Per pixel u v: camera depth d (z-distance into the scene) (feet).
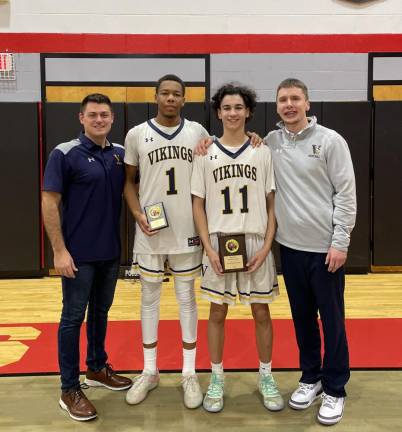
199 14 17.74
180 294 8.20
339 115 17.39
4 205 17.30
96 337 8.43
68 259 7.43
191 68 17.93
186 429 7.19
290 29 17.98
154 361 8.41
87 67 17.74
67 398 7.63
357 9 17.93
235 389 8.46
